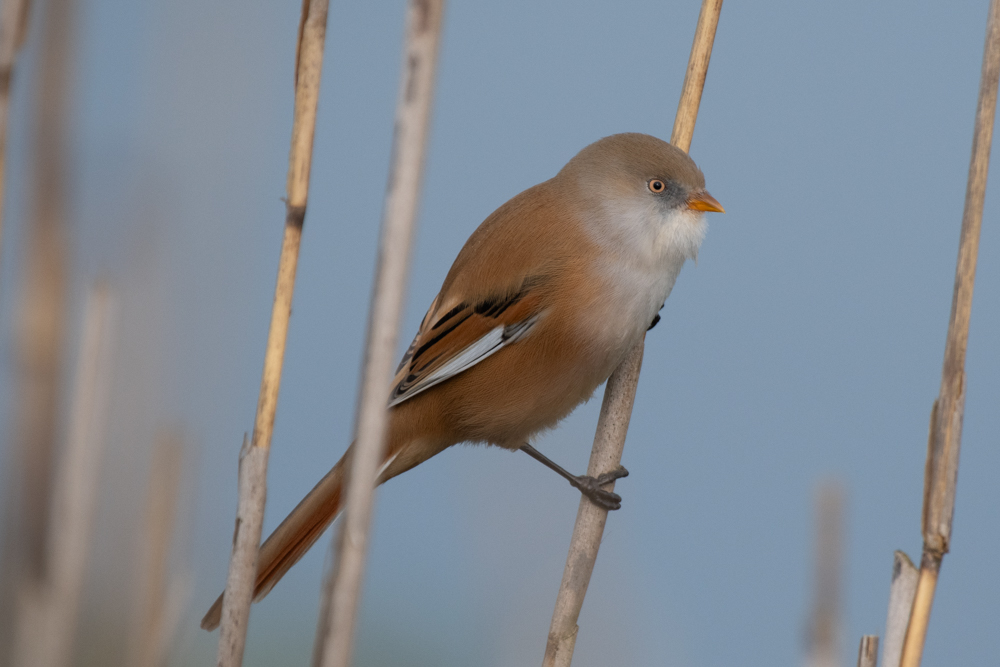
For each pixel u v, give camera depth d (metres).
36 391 5.52
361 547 4.59
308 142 5.52
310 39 5.50
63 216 5.65
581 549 6.78
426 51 4.47
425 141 4.54
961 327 5.24
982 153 5.39
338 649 4.54
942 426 5.20
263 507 5.45
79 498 5.27
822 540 4.80
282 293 5.51
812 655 4.75
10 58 5.42
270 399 5.48
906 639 5.20
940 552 5.17
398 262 4.55
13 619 5.26
